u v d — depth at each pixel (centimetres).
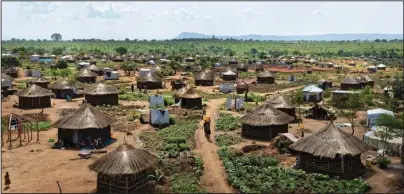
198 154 5022
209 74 13412
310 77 16350
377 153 4925
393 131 4753
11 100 9094
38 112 7700
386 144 4997
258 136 5925
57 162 4728
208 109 8419
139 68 18262
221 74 15675
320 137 4441
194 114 7675
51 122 6912
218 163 4675
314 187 3881
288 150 5066
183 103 8538
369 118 6612
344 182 3975
